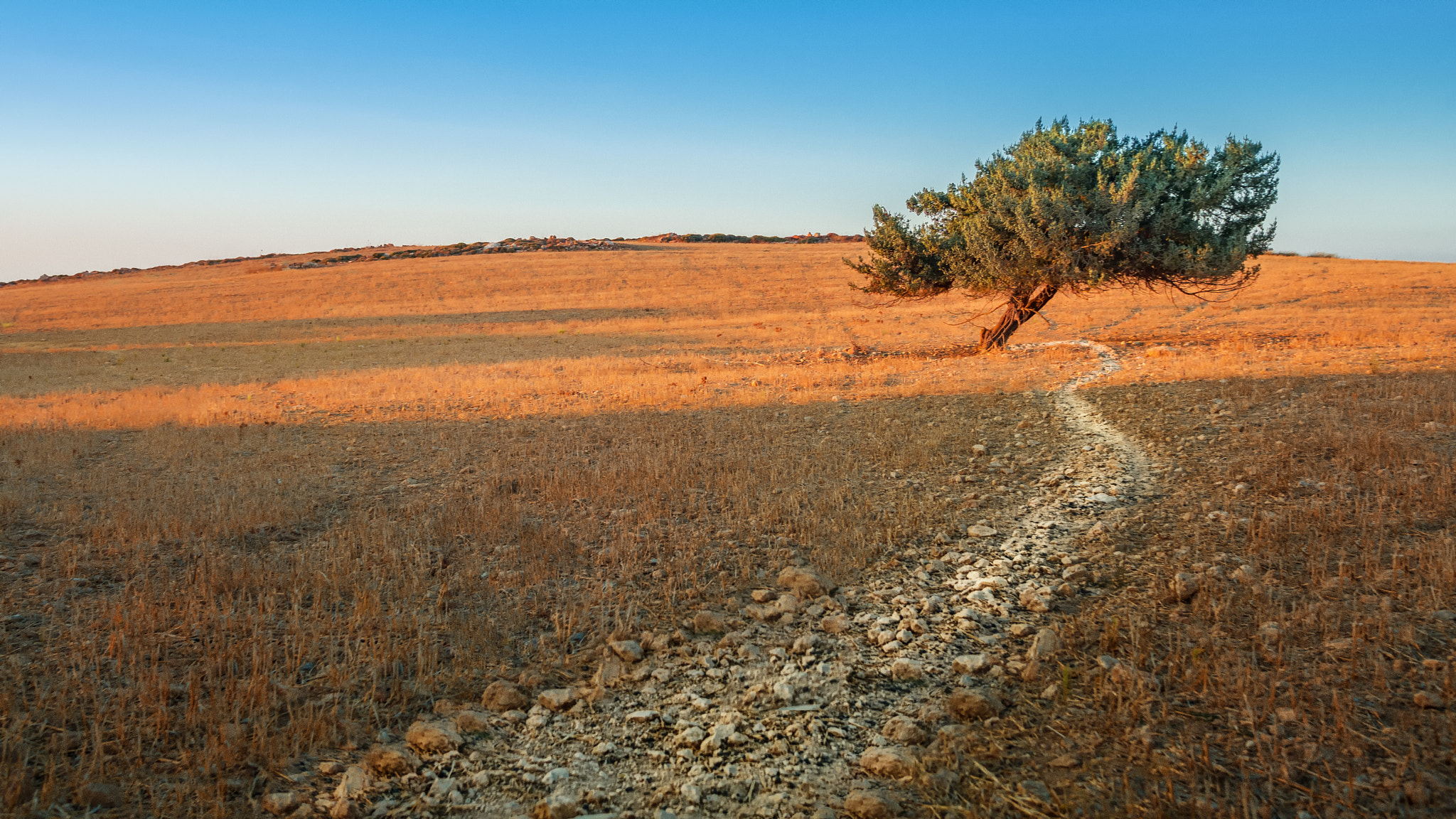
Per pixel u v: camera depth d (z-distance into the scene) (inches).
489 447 510.9
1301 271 2174.0
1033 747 153.1
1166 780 137.6
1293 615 193.3
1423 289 1717.5
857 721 170.7
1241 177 896.9
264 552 295.0
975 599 231.6
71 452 511.5
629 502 351.6
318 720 167.5
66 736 160.1
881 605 233.0
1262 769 138.2
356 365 1321.4
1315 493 294.4
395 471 448.1
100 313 2635.3
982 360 918.4
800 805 142.4
